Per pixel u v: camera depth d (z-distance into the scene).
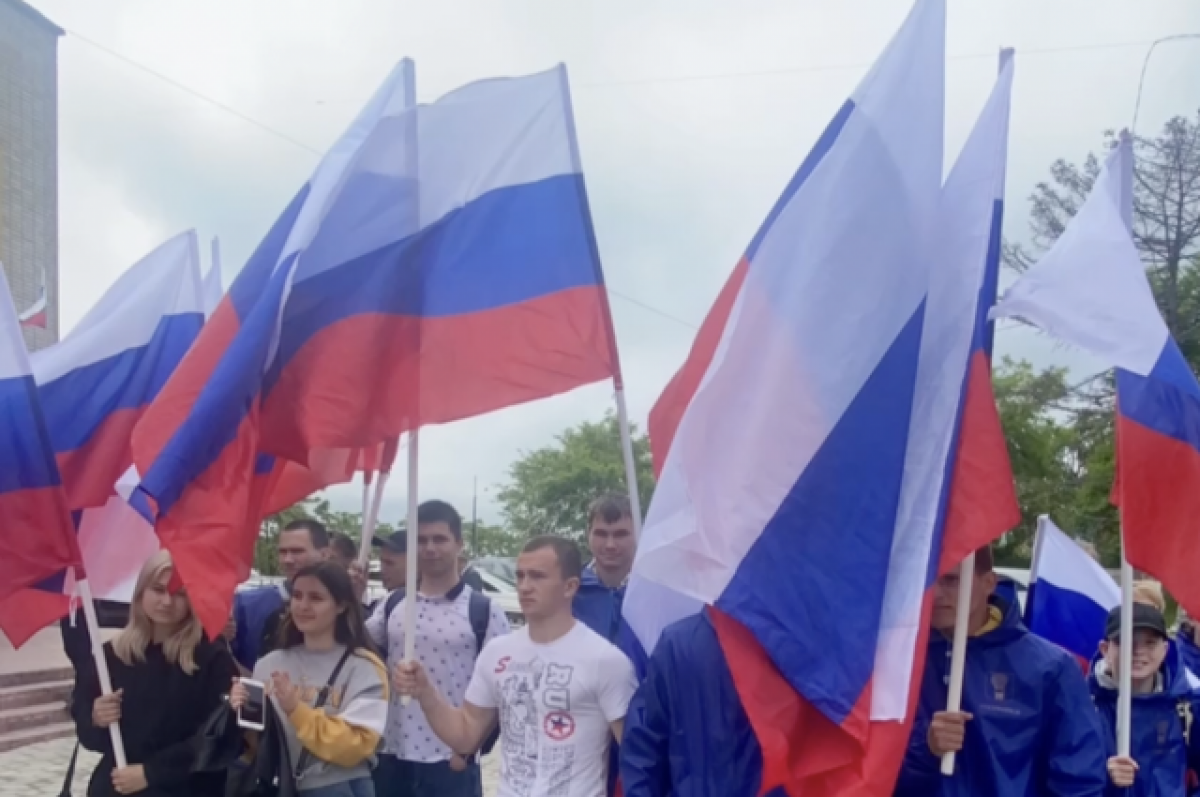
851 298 3.67
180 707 4.50
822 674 3.44
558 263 4.59
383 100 4.77
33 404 4.55
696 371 4.23
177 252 5.38
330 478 5.08
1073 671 3.72
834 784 3.48
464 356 4.45
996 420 3.67
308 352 4.27
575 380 4.51
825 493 3.57
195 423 4.02
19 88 19.80
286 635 4.64
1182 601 3.78
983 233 3.78
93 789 4.53
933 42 3.81
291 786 4.22
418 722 5.06
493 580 19.03
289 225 4.75
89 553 5.36
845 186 3.72
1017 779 3.62
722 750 3.68
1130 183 4.25
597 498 5.31
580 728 3.94
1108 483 26.09
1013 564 25.56
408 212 4.40
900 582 3.56
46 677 12.64
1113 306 3.83
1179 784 4.39
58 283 20.59
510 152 4.67
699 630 3.81
